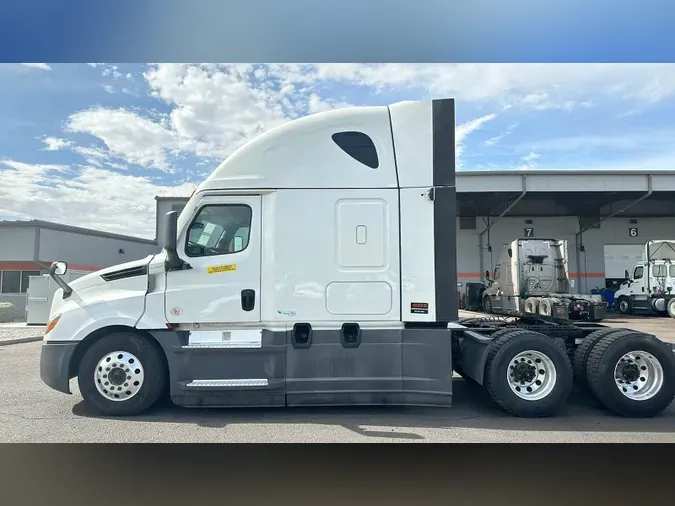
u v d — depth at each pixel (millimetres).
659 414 5824
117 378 5516
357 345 5461
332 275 5492
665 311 22203
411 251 5496
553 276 18969
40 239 27328
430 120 5602
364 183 5559
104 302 5531
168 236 5402
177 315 5504
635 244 28766
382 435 4992
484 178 23109
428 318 5418
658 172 22688
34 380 7688
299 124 5664
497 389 5590
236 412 5754
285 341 5445
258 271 5543
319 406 5922
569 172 22953
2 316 20344
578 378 6148
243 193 5613
